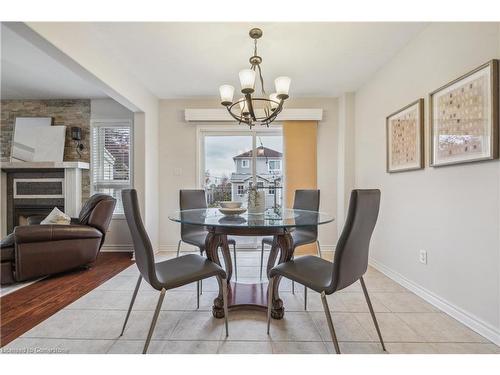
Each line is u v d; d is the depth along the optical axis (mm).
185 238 2557
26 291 2262
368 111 3072
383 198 2744
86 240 2756
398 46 2354
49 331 1632
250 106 1958
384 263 2715
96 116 3848
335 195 3676
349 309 1928
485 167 1563
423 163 2098
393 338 1558
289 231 1954
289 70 2809
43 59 2672
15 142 3801
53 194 3680
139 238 1381
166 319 1787
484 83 1539
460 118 1713
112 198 3145
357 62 2643
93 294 2195
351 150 3441
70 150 3852
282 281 2498
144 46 2338
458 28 1753
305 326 1697
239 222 1688
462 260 1724
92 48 2135
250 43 2289
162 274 1483
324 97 3654
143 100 3230
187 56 2518
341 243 1263
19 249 2391
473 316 1644
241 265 3016
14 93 3637
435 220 1973
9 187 3713
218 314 1798
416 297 2127
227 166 3826
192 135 3725
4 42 2332
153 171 3547
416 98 2199
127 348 1468
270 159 3818
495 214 1509
